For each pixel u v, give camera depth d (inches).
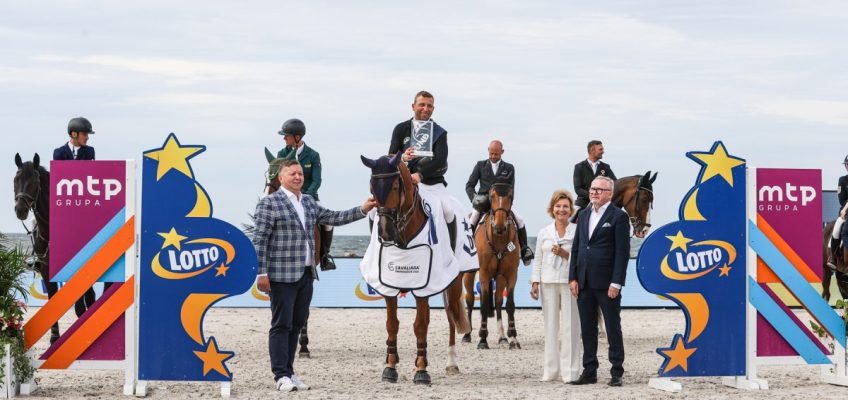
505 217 493.7
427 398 325.7
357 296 775.1
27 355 342.3
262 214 336.2
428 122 383.9
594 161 547.2
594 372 364.5
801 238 368.8
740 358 361.7
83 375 394.0
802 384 375.2
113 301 340.5
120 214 341.1
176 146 343.3
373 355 481.1
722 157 362.6
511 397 328.2
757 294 364.2
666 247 356.8
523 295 773.9
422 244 352.5
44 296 693.9
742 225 364.2
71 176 341.1
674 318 695.7
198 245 341.7
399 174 335.3
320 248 478.0
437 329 634.2
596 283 355.6
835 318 371.6
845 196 613.0
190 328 340.5
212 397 335.6
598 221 357.1
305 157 479.8
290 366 354.0
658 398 329.4
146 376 339.6
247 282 340.2
